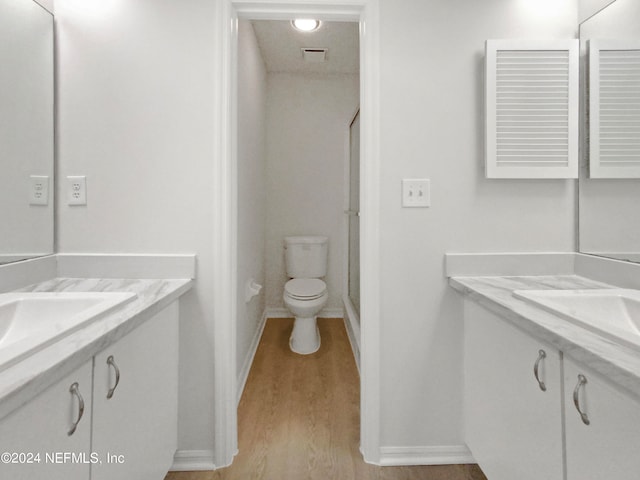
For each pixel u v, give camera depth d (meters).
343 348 2.48
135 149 1.30
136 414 0.94
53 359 0.60
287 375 2.07
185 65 1.30
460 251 1.36
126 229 1.31
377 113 1.33
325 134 3.12
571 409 0.75
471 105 1.35
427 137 1.35
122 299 0.93
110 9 1.29
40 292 1.05
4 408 0.49
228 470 1.31
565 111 1.30
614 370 0.60
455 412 1.37
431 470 1.33
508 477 1.01
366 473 1.31
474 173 1.35
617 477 0.63
